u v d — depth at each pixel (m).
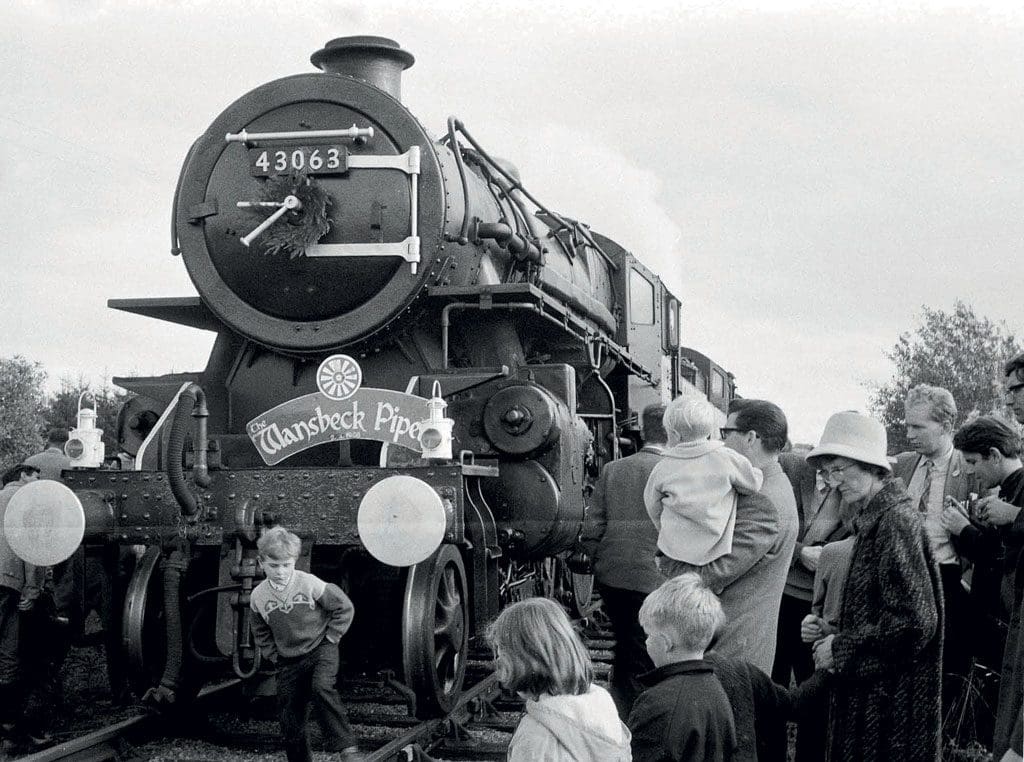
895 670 3.42
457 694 5.63
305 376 6.54
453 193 6.46
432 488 5.03
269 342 6.40
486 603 5.84
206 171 6.55
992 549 4.71
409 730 5.24
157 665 5.89
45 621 5.98
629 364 9.33
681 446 4.34
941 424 4.97
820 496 5.49
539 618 2.88
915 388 5.06
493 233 6.61
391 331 6.36
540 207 8.41
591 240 9.35
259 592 4.69
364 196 6.29
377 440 5.69
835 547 3.89
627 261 9.91
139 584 5.69
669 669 3.08
